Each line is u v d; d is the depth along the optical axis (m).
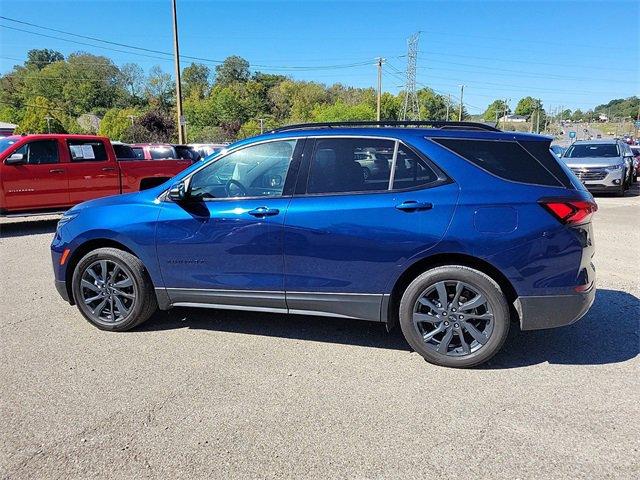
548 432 3.00
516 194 3.65
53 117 88.00
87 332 4.62
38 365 3.94
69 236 4.63
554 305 3.68
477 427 3.06
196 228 4.22
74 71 117.50
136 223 4.39
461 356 3.81
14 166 9.71
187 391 3.53
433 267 3.84
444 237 3.68
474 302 3.74
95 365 3.94
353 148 3.97
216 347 4.27
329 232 3.88
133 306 4.52
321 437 2.98
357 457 2.79
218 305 4.34
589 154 17.28
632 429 3.02
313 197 3.97
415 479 2.60
